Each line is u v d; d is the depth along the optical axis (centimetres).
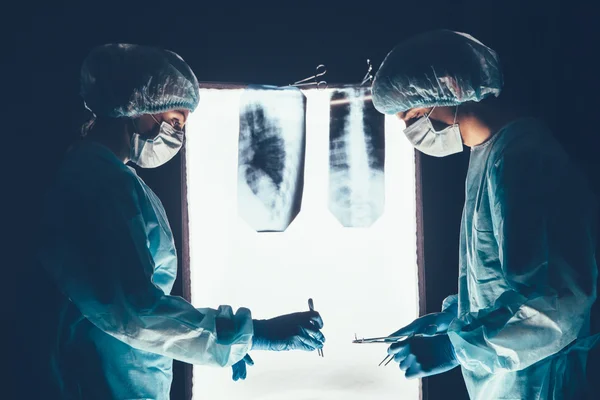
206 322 130
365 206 168
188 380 173
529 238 125
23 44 189
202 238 172
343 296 174
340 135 168
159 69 140
